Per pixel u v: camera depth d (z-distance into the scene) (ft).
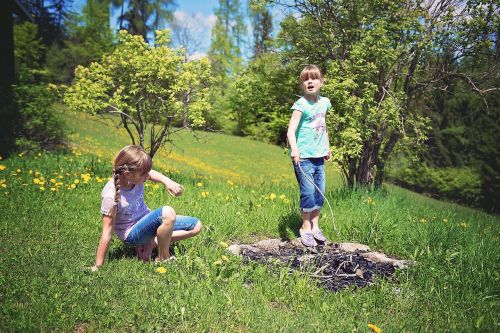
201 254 12.18
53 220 15.20
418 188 82.48
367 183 33.58
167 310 8.70
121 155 11.35
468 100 80.79
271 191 23.77
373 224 16.39
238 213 17.16
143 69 30.30
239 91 35.14
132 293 9.42
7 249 11.98
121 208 11.62
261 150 97.45
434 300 10.65
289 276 11.46
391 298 10.52
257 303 9.76
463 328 9.12
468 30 31.24
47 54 127.95
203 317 8.69
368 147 32.78
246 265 12.16
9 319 7.93
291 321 8.86
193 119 32.24
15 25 113.60
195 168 64.49
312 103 15.40
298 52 34.50
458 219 24.12
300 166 15.02
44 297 8.80
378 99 32.53
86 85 30.50
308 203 15.07
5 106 41.73
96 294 9.18
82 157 31.12
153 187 20.63
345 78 29.27
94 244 13.21
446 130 82.43
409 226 17.43
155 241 12.26
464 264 13.15
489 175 79.77
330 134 30.35
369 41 29.73
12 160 26.37
